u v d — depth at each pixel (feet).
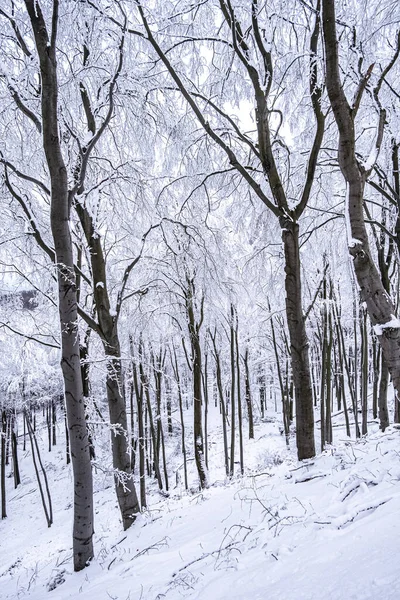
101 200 24.71
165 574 10.59
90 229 22.91
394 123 23.80
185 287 34.14
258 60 21.62
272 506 12.39
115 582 11.76
